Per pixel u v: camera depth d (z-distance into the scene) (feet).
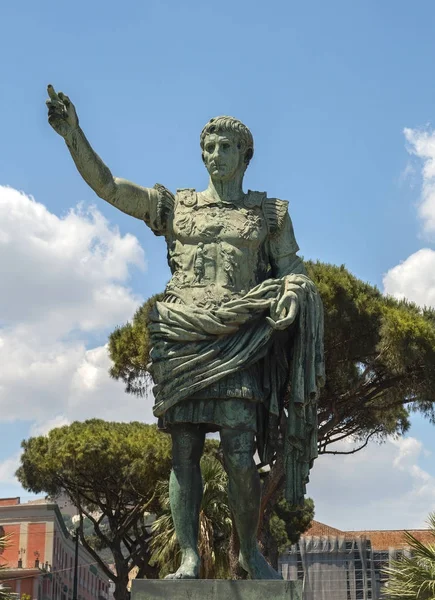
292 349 15.03
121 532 75.72
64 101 14.80
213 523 47.60
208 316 14.35
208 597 13.10
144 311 59.31
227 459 14.38
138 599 13.10
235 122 15.78
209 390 14.32
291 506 14.90
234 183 15.78
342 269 53.93
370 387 54.13
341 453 55.31
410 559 36.70
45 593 137.18
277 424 14.88
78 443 72.69
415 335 50.31
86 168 15.03
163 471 72.13
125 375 59.11
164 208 15.67
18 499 151.02
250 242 15.16
